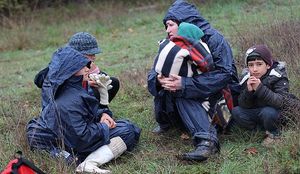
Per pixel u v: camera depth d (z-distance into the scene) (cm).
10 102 731
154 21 1427
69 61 492
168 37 548
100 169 485
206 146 490
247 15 1255
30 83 906
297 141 458
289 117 504
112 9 1609
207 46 517
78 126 486
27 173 438
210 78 507
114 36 1322
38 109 690
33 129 518
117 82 623
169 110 536
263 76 518
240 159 484
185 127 559
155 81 530
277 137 498
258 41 795
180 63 504
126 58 1034
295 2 1301
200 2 1488
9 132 599
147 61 944
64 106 489
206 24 538
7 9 1612
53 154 499
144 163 498
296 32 787
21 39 1358
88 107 500
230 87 542
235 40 889
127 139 524
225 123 528
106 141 502
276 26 851
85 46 541
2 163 506
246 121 529
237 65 730
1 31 1476
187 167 478
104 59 1048
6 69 1092
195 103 517
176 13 535
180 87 504
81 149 499
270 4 1351
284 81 515
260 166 455
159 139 564
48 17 1623
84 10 1662
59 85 491
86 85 529
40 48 1322
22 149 524
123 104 691
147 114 635
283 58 690
